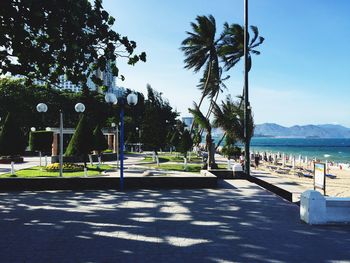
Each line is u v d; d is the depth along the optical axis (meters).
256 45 36.91
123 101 12.90
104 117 56.53
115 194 11.68
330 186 20.44
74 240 6.54
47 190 12.57
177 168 24.86
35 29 7.92
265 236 6.86
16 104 46.78
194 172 21.84
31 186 12.59
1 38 7.50
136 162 31.16
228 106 20.47
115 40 8.67
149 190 12.52
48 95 50.91
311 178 24.06
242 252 5.91
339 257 5.71
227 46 32.47
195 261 5.47
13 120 20.53
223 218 8.29
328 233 7.11
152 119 26.80
